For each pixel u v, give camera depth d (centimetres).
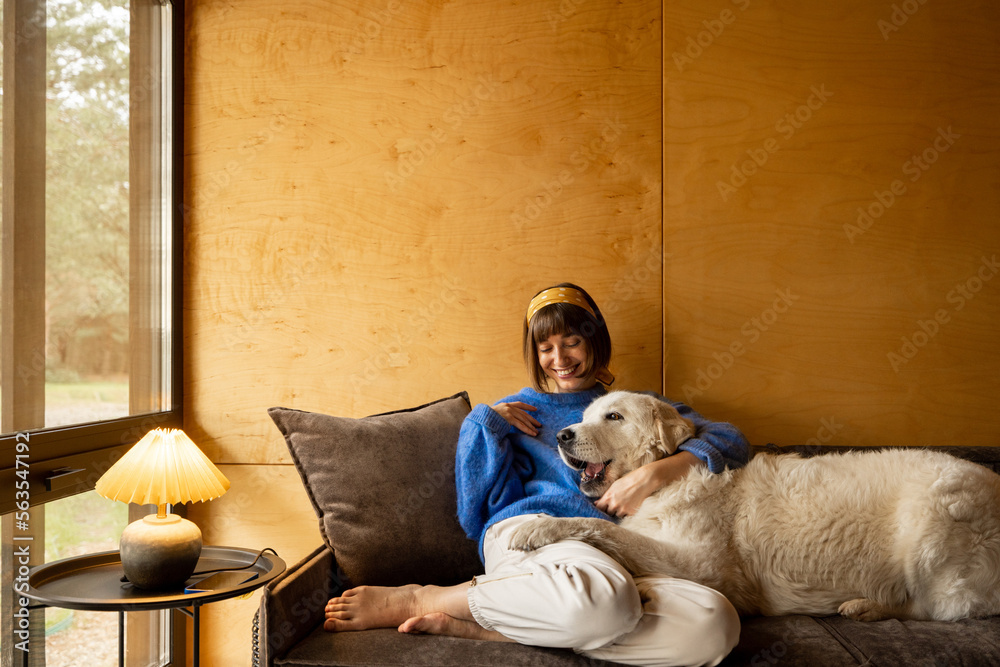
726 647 131
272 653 138
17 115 158
